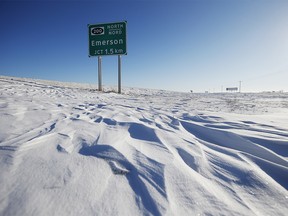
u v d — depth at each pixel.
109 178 1.55
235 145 2.61
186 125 3.59
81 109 4.62
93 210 1.21
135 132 2.79
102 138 2.37
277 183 1.72
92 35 15.35
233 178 1.73
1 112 3.29
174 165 1.81
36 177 1.47
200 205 1.34
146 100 10.66
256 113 5.91
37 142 2.06
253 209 1.37
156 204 1.31
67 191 1.35
